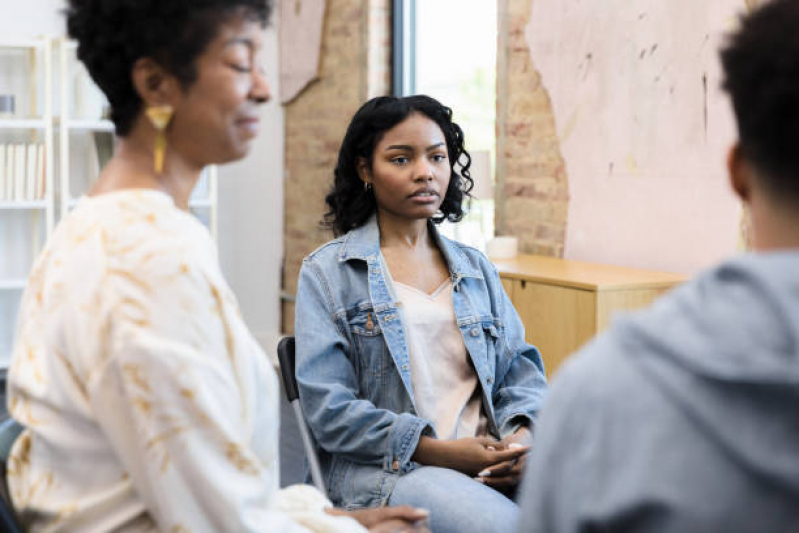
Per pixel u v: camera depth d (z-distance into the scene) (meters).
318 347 1.91
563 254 4.21
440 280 2.06
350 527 1.26
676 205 3.61
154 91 1.09
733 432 0.62
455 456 1.79
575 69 4.06
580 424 0.69
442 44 5.11
